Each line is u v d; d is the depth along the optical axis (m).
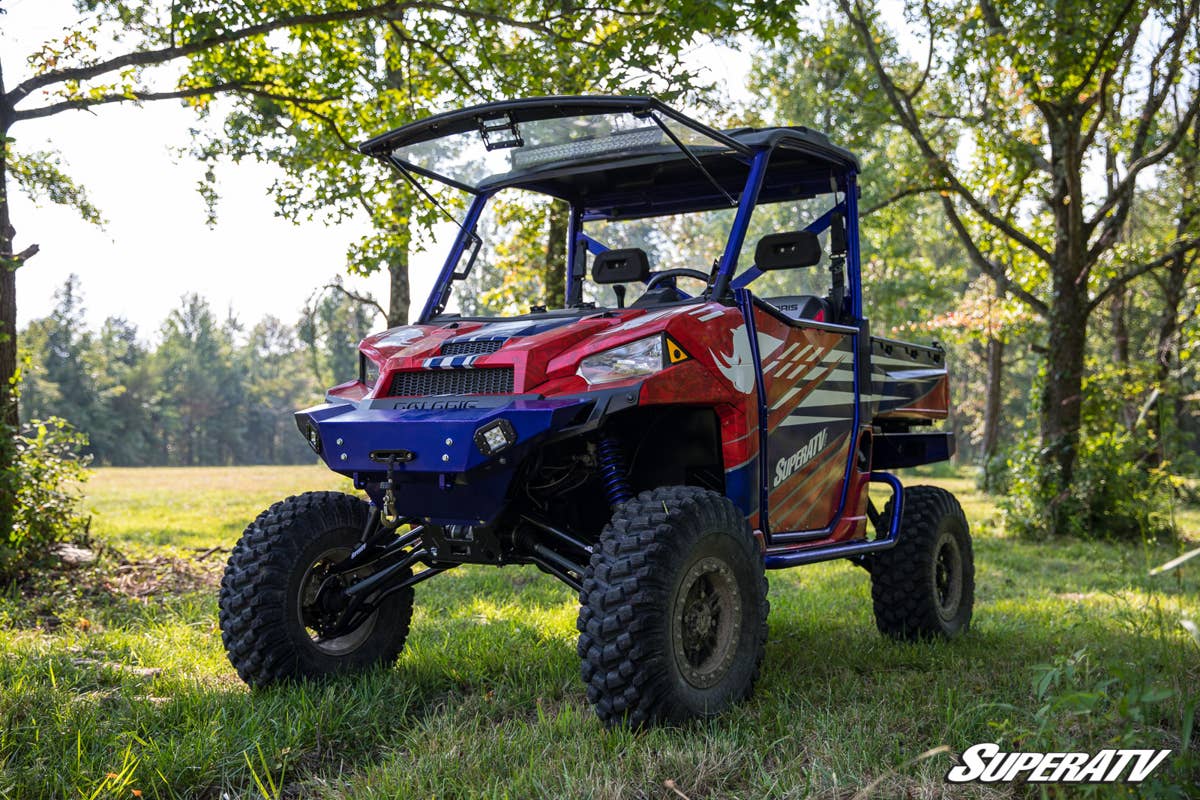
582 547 3.76
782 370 4.19
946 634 5.29
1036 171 14.41
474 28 9.27
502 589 7.02
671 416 4.16
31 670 4.15
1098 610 6.41
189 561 8.33
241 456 105.56
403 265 10.53
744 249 4.61
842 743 3.24
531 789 2.90
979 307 21.67
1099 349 32.69
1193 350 15.59
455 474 3.44
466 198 9.34
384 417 3.55
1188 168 13.73
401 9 8.22
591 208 5.29
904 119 13.31
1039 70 12.10
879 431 5.47
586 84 8.76
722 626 3.65
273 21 7.97
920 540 5.20
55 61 7.82
